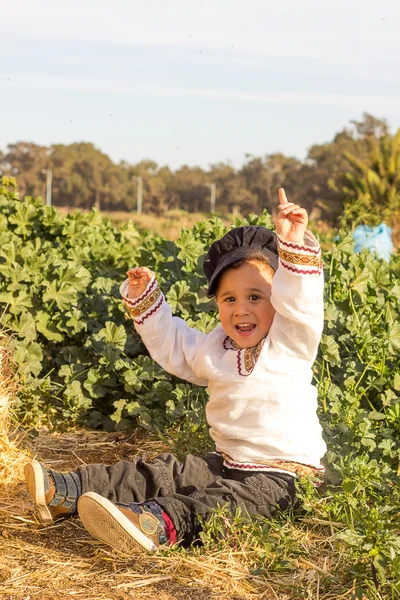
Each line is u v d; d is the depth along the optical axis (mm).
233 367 3273
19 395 4469
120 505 2936
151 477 3145
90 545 3068
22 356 4539
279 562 2834
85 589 2703
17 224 6172
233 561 2861
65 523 3266
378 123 78875
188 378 3523
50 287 4910
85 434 4438
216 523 2977
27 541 3100
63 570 2842
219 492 3064
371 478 3252
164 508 2980
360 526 2939
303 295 3102
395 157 26500
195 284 4895
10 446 3797
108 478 3113
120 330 4637
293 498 3164
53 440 4320
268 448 3191
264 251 3314
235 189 92375
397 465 3791
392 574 2668
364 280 4750
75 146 102562
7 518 3295
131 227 6797
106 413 4676
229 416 3268
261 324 3258
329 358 4203
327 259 4941
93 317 4941
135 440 4312
